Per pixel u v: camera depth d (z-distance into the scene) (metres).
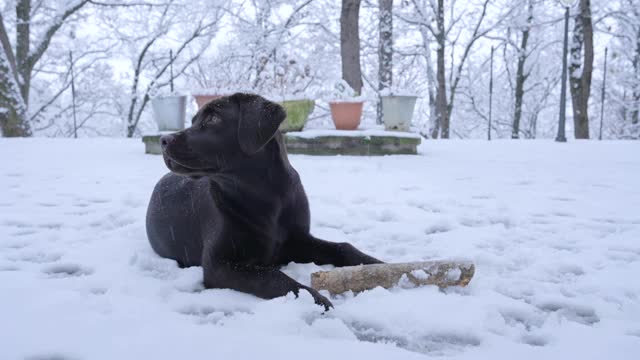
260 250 2.82
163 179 3.55
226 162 2.72
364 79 23.30
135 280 2.70
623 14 23.88
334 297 2.48
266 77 9.81
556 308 2.40
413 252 3.27
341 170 7.11
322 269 2.95
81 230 3.89
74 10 19.67
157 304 2.36
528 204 4.89
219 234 2.74
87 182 6.09
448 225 4.04
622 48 26.20
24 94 19.05
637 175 6.93
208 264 2.75
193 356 1.78
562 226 3.98
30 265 2.99
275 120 2.68
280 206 2.89
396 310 2.21
